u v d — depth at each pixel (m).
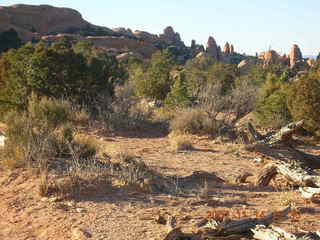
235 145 15.34
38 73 19.80
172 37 184.38
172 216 5.81
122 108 20.81
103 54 24.09
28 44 21.56
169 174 9.94
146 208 6.91
